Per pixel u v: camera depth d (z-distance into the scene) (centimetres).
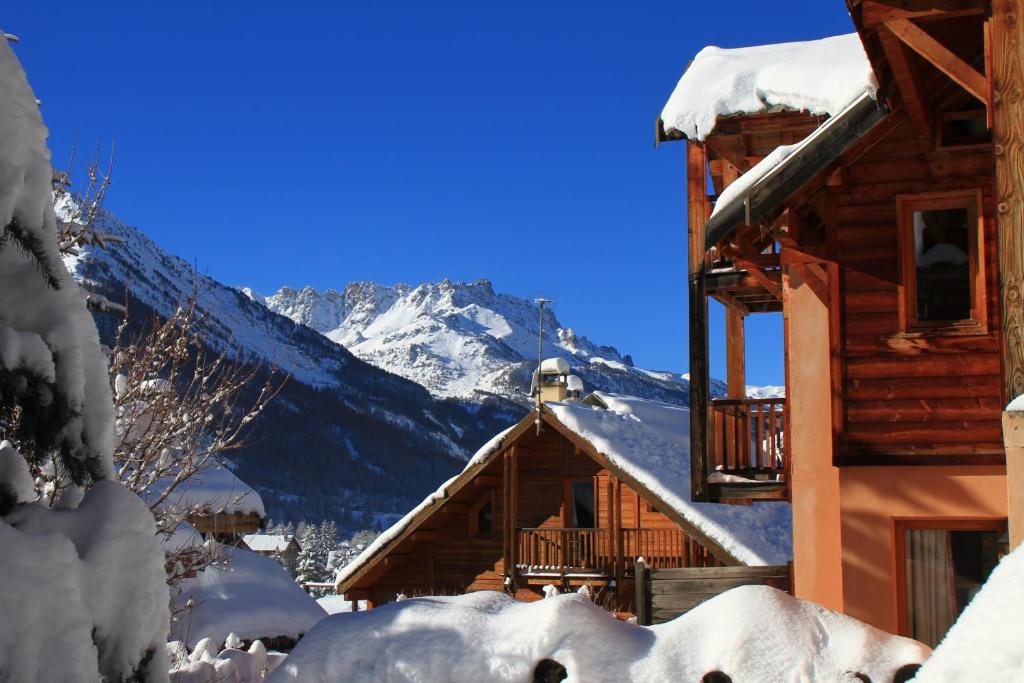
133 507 517
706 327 1331
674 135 1252
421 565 2661
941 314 1009
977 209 1003
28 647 462
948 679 318
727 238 1047
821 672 552
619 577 2405
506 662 579
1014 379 667
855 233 1025
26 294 518
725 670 558
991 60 704
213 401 1331
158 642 510
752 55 1303
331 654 606
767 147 1254
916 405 995
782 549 2047
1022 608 316
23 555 473
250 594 2209
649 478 2194
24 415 512
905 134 1023
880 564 987
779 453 1459
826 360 1063
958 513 976
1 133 499
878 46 854
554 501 2577
